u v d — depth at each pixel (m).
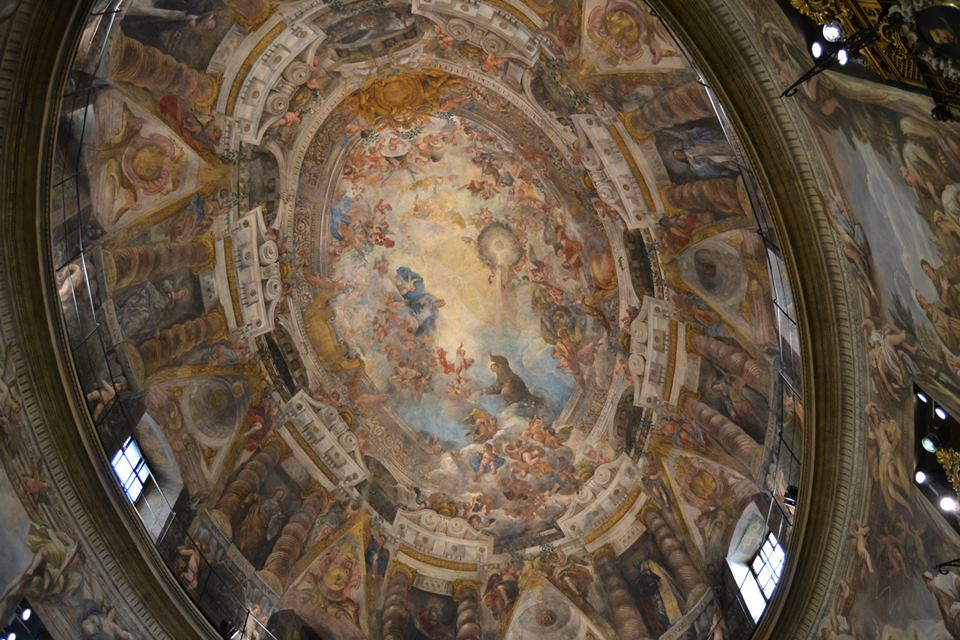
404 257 26.91
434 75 22.75
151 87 18.98
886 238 13.35
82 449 16.22
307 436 24.08
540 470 25.42
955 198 11.33
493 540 24.72
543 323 26.25
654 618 21.91
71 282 17.64
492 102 23.06
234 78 20.48
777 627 17.19
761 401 19.84
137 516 16.98
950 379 13.27
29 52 13.76
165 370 20.70
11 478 15.29
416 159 25.53
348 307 26.02
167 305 20.83
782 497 19.00
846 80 12.11
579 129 21.53
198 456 21.03
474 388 26.88
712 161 18.77
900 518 15.17
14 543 15.21
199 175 20.92
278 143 22.48
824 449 16.31
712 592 20.88
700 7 13.92
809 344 15.84
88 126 17.50
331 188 24.67
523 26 20.00
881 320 14.53
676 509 22.62
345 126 23.61
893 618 15.42
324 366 25.19
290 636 21.06
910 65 10.54
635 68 18.67
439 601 23.73
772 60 13.54
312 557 22.69
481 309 27.25
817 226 14.84
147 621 16.70
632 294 23.11
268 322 23.30
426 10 20.31
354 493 24.28
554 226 25.03
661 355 22.66
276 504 22.66
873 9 10.45
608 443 24.56
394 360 26.56
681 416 22.47
